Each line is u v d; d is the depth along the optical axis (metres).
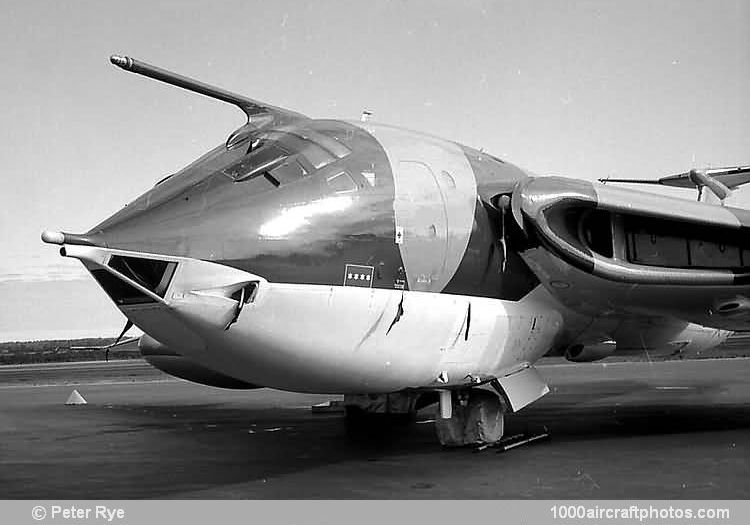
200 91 8.86
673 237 9.80
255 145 8.12
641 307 10.28
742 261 10.14
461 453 9.21
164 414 15.34
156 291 6.95
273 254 7.38
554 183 9.09
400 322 8.20
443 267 8.66
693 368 27.31
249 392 21.92
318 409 15.13
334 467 8.44
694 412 13.52
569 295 9.81
